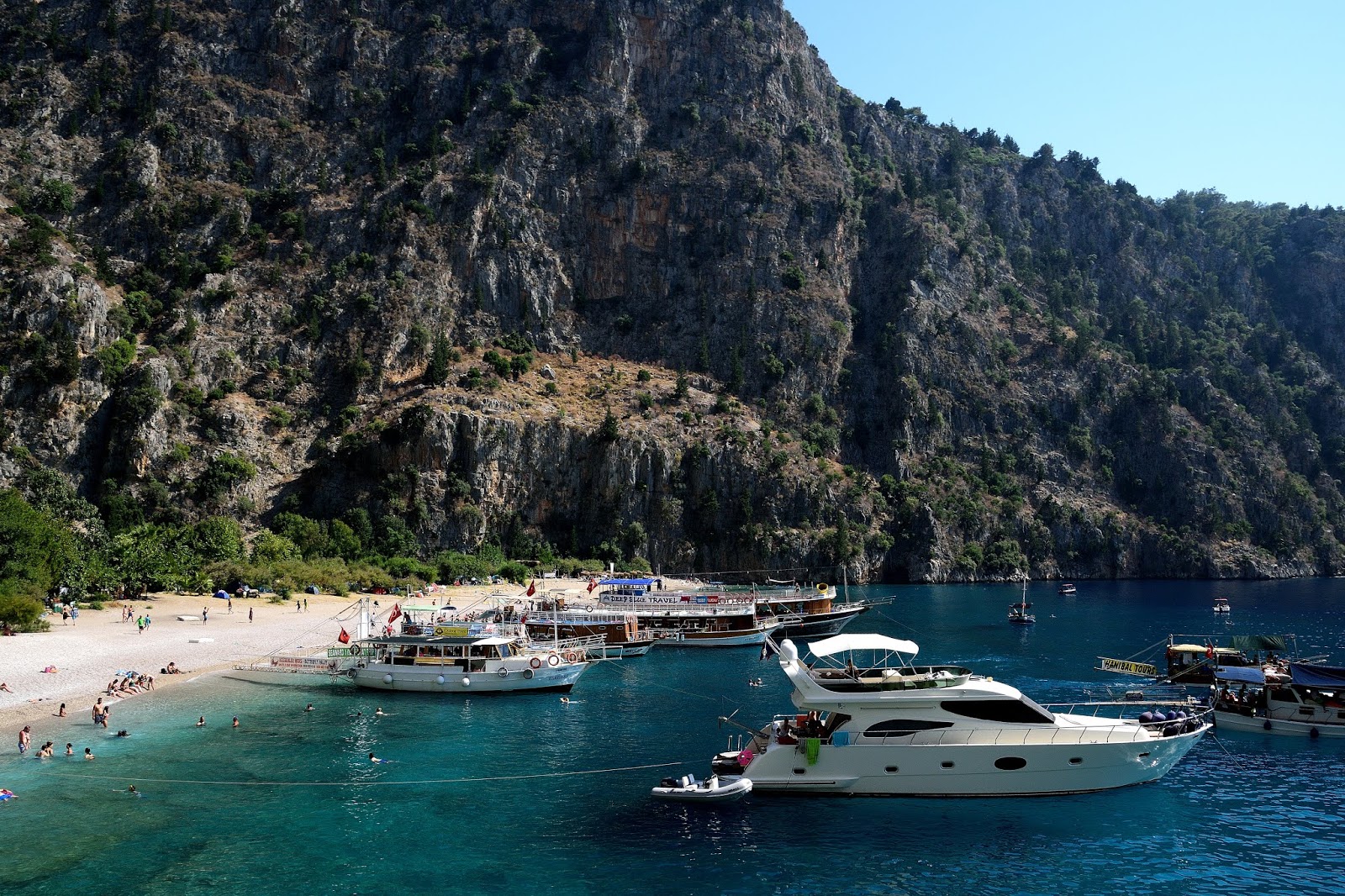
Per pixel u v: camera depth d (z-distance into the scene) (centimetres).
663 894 3966
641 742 6291
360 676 7900
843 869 4219
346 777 5494
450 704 7412
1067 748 5034
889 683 5219
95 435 18862
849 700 5109
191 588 13300
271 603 12938
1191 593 19700
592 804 5041
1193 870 4234
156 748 6006
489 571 18400
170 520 18025
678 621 11162
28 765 5572
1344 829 4700
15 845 4397
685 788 5059
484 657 7856
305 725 6700
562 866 4244
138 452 18575
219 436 19925
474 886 4025
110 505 17362
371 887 4003
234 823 4728
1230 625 13462
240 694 7556
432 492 19950
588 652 9794
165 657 8725
